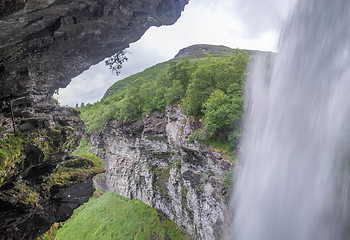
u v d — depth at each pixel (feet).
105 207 212.43
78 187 75.92
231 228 89.51
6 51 45.37
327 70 49.24
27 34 44.45
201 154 113.09
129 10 53.98
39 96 68.08
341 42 45.62
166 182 172.45
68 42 54.03
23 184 58.70
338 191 47.01
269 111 72.95
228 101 99.25
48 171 67.15
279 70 66.85
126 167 213.66
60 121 75.36
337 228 47.01
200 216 125.70
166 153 170.30
